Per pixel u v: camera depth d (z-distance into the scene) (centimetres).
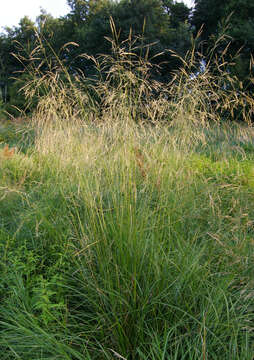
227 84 353
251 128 364
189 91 330
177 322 215
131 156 283
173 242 265
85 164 285
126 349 206
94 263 247
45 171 397
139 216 251
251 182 381
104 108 323
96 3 2105
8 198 356
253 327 213
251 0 1475
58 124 349
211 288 234
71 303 245
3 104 827
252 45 1320
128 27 1511
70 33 1984
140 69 323
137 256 227
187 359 201
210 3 1691
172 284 224
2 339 198
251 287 231
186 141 329
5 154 486
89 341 201
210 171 405
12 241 285
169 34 1581
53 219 317
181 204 288
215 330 208
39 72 342
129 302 220
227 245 263
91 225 247
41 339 191
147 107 329
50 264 278
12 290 238
